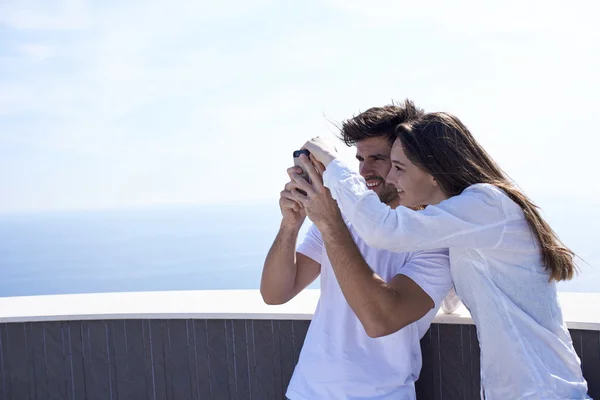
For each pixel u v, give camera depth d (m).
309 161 1.16
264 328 1.87
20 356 2.06
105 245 164.00
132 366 2.00
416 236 1.02
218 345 1.92
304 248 1.56
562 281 1.13
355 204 1.05
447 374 1.67
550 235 1.10
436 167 1.15
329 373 1.29
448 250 1.21
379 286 1.12
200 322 1.93
